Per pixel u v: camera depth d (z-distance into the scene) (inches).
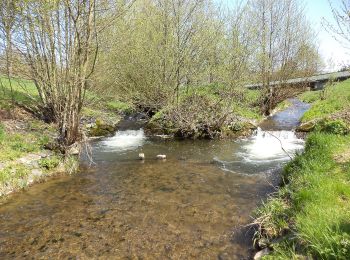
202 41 740.0
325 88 1023.6
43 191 364.5
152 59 808.3
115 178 414.3
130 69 855.7
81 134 546.9
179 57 743.7
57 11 456.4
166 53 756.6
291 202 255.4
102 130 740.0
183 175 426.0
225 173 430.9
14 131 511.5
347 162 299.7
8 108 625.0
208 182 394.3
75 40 452.4
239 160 499.8
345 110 634.8
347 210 202.2
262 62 880.3
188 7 747.4
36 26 478.0
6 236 262.4
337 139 379.6
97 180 405.4
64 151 463.8
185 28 750.5
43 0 426.6
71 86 456.4
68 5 422.0
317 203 218.1
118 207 320.5
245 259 219.9
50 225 281.6
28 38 506.0
